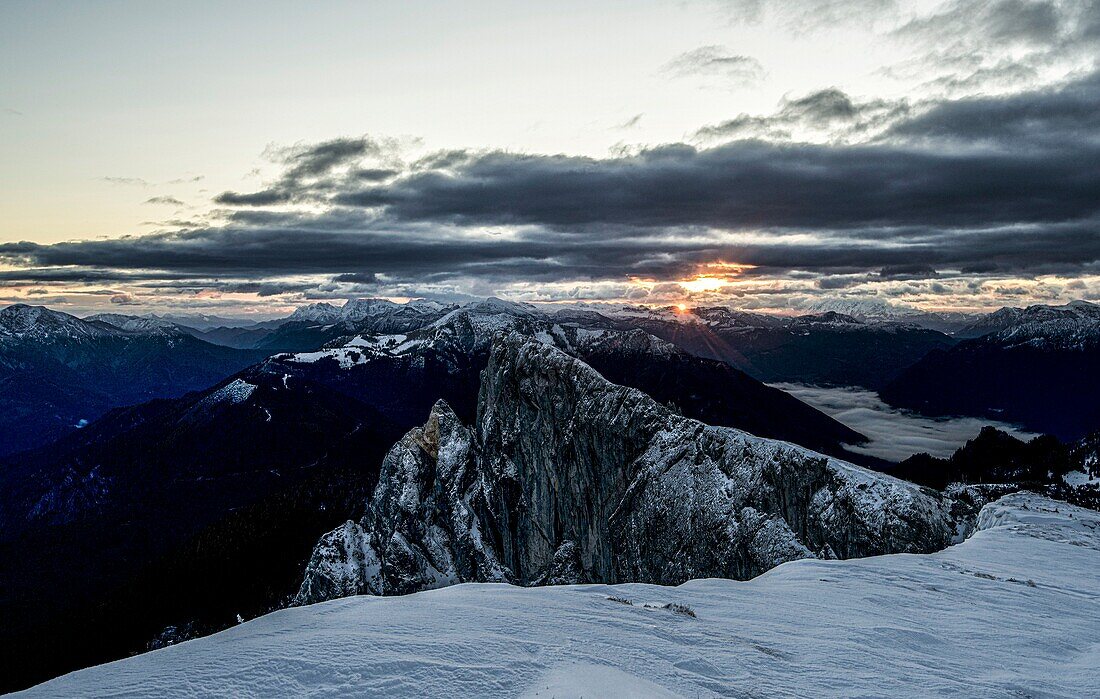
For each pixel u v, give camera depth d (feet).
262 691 61.52
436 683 62.90
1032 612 104.47
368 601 95.86
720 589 117.70
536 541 408.46
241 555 600.80
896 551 241.96
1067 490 342.85
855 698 65.57
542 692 60.64
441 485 441.68
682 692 64.08
